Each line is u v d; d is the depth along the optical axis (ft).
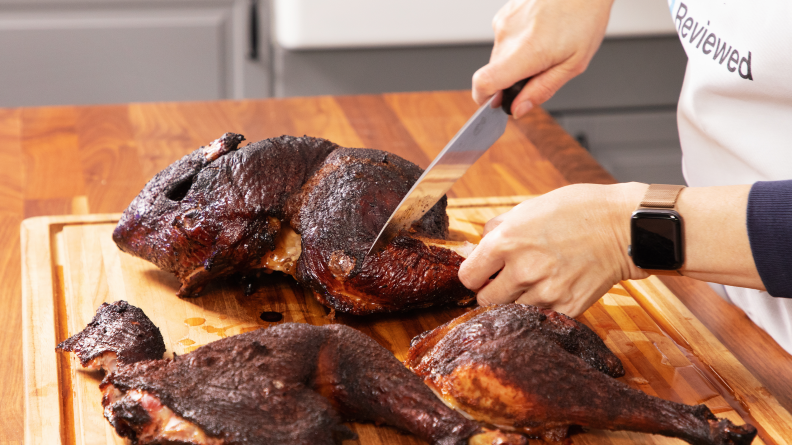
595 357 3.32
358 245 3.59
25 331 3.57
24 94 6.01
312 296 3.80
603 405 3.12
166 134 4.87
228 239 3.67
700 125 3.87
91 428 3.23
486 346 3.20
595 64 6.08
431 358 3.28
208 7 6.01
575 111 6.25
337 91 6.14
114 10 5.90
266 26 6.08
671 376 3.46
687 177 4.16
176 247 3.72
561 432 3.18
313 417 3.07
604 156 6.42
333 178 3.70
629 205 3.35
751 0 3.63
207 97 6.32
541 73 3.78
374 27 5.84
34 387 3.35
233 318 3.68
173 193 3.82
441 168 3.51
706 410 3.13
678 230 3.26
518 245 3.43
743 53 3.65
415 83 6.16
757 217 3.19
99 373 3.41
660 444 3.21
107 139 4.81
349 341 3.22
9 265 3.95
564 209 3.40
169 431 3.07
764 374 3.53
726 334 3.71
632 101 6.26
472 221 4.23
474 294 3.70
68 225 4.12
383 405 3.15
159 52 6.07
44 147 4.71
